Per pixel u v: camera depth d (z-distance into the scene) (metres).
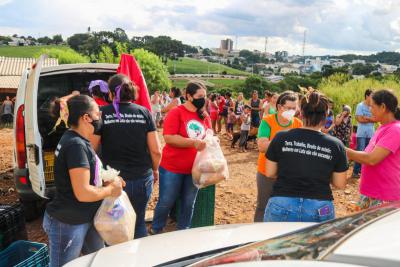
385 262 1.50
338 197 7.59
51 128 5.79
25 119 4.84
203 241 2.86
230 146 13.31
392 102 3.97
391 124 3.99
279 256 1.91
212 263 2.10
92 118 3.27
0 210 4.16
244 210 6.59
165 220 5.07
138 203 4.21
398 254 1.53
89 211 3.38
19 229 4.29
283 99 4.52
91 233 3.64
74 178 3.15
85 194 3.15
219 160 4.74
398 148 3.93
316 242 1.94
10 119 21.25
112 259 2.60
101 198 3.26
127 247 2.80
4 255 3.85
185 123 4.75
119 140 4.01
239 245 2.78
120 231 3.46
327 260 1.65
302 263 1.72
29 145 4.84
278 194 3.56
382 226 1.83
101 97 4.87
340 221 2.22
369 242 1.67
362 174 4.23
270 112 5.82
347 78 20.30
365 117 9.02
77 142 3.20
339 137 10.26
